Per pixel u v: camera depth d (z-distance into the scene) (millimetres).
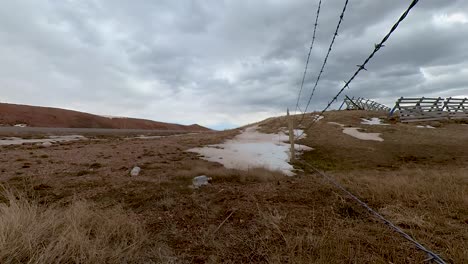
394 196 5094
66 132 30234
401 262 2578
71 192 5766
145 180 7023
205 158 11898
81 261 2350
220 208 4676
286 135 19828
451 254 2660
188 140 19078
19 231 2553
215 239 3330
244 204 4883
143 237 3150
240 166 10094
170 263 2670
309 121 24375
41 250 2346
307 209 4535
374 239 3117
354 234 3252
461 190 5074
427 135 16719
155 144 16594
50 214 3264
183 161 10539
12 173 7473
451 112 22219
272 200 5160
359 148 14297
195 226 3822
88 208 3947
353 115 25969
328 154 13211
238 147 15453
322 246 2836
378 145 14828
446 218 3793
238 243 3188
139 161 10180
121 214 3875
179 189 6141
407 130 18312
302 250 2830
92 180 6914
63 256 2305
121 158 10812
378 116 24938
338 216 4137
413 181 6164
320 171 9234
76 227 2824
